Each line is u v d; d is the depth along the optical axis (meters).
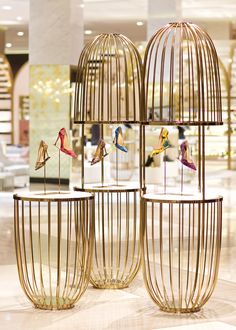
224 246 7.80
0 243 7.87
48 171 12.31
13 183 14.23
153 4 14.20
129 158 15.89
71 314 5.05
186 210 10.91
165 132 5.16
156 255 7.16
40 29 12.15
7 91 23.98
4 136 24.39
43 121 12.28
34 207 11.20
